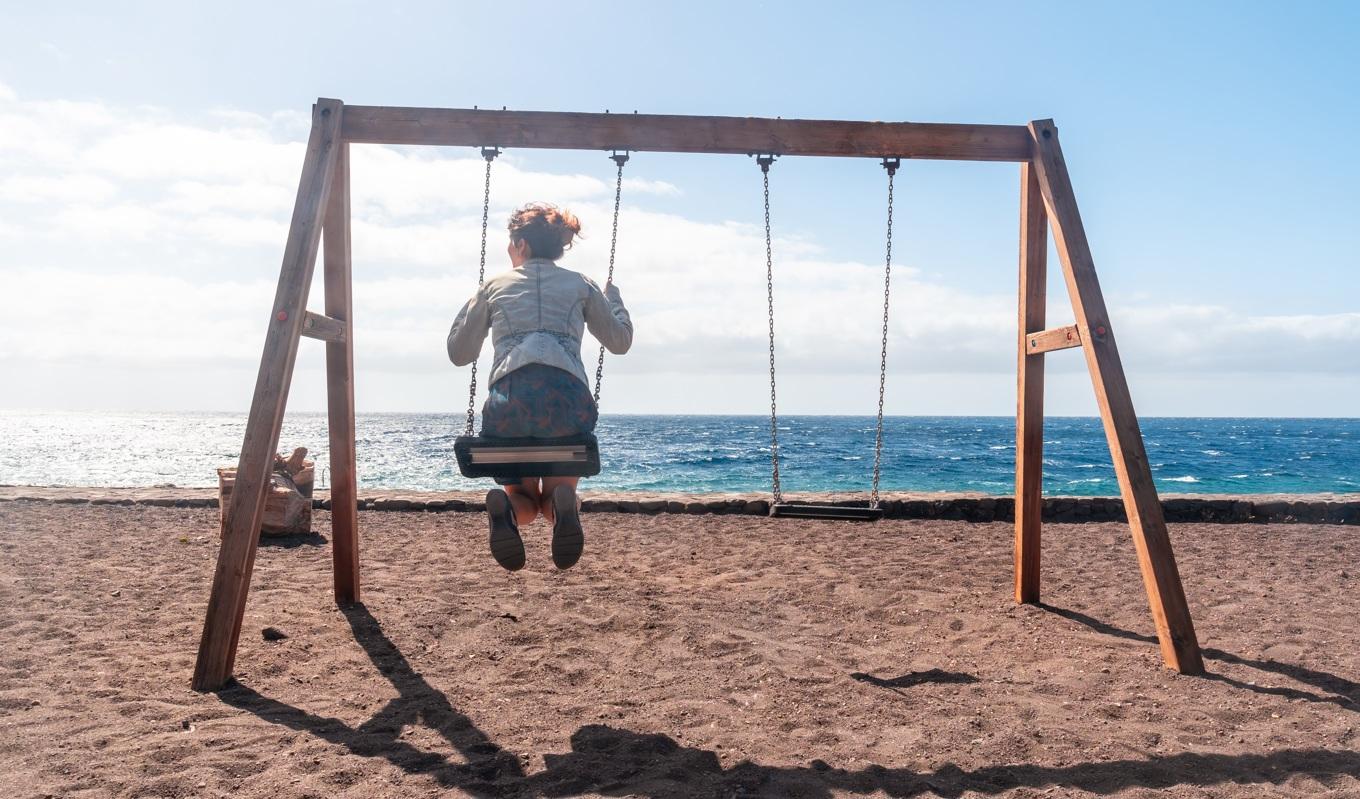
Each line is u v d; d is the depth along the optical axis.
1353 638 4.70
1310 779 2.83
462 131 4.84
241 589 3.88
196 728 3.25
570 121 4.87
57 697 3.56
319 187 4.47
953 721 3.43
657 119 4.92
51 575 6.05
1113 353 4.48
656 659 4.32
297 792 2.70
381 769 2.90
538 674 4.06
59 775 2.78
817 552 7.56
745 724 3.40
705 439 67.81
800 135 5.02
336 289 5.18
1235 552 7.56
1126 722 3.43
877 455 6.10
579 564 6.93
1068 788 2.78
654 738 3.22
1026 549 5.60
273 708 3.52
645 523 9.17
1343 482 30.34
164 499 9.90
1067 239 4.70
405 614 5.08
